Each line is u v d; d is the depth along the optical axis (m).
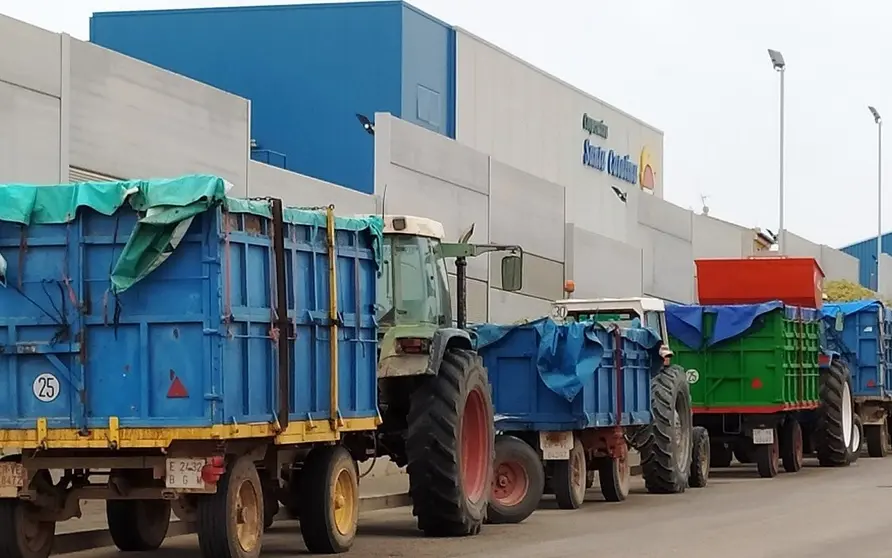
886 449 32.22
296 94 37.12
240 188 21.11
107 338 11.21
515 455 16.80
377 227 13.86
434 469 14.70
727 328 24.22
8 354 11.32
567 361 18.05
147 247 10.98
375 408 13.80
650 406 21.28
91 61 17.86
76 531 13.77
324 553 13.27
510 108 42.28
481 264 29.72
